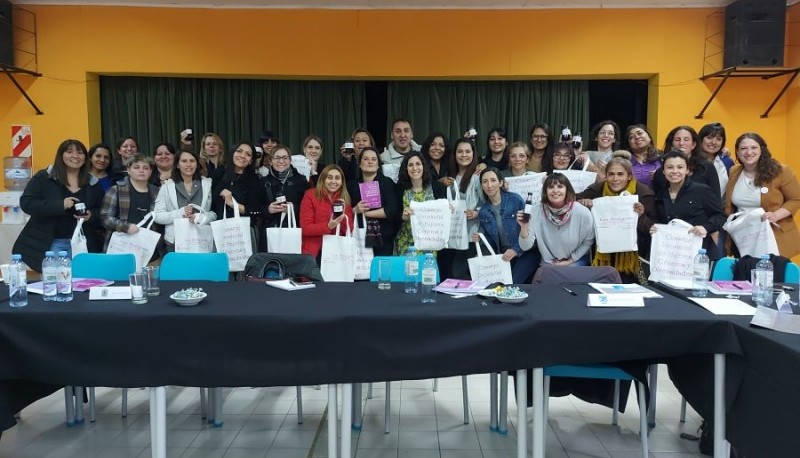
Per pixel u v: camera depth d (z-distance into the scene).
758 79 5.10
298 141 5.53
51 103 5.12
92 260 2.94
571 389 2.65
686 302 2.28
